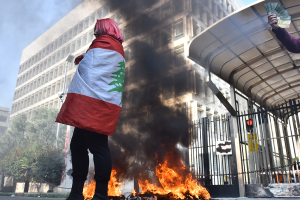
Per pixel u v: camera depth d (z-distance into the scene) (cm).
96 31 153
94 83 131
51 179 2130
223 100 655
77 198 141
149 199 382
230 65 701
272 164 698
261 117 653
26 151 2370
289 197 525
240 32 570
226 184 657
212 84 630
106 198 129
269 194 561
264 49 639
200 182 719
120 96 141
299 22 537
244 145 691
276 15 215
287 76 793
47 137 3200
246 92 820
